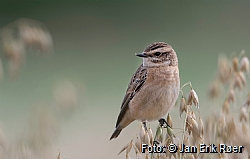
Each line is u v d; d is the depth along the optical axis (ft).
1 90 55.98
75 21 82.28
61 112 28.66
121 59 70.69
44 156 24.90
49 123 25.49
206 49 70.69
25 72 62.95
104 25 82.48
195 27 79.66
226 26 79.20
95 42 77.71
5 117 47.73
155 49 29.27
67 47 76.07
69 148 42.52
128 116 30.83
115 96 54.85
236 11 79.71
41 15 82.43
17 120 46.88
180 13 82.43
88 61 69.21
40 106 25.59
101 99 53.98
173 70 29.12
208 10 81.10
